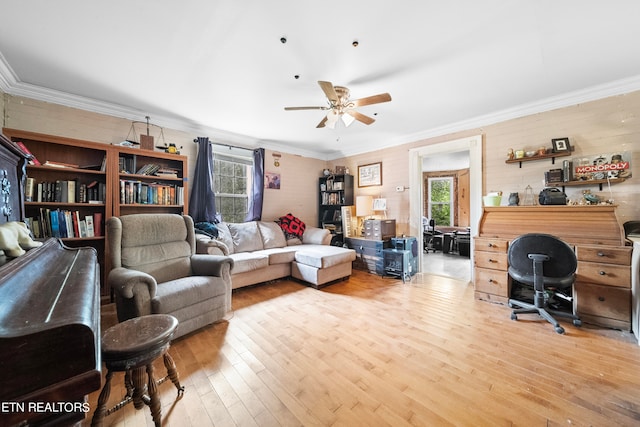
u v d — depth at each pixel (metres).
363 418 1.26
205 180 3.66
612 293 2.20
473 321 2.36
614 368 1.65
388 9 1.54
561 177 2.76
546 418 1.26
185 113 3.24
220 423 1.24
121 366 1.11
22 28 1.71
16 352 0.54
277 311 2.61
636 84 2.40
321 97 2.78
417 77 2.35
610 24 1.67
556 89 2.62
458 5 1.51
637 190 2.43
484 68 2.21
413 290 3.30
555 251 2.20
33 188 2.47
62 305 0.73
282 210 4.88
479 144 3.42
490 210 3.02
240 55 2.02
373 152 4.77
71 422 0.59
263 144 4.59
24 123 2.54
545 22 1.66
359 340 2.02
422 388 1.48
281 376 1.59
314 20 1.64
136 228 2.35
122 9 1.55
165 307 1.91
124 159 2.98
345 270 3.71
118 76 2.35
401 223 4.37
